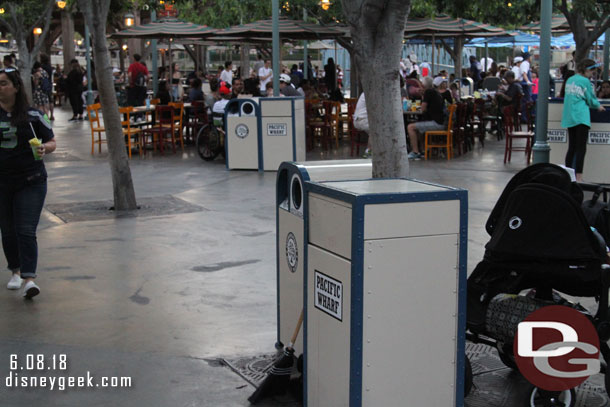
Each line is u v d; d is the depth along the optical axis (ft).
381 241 11.59
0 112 20.25
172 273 23.45
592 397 14.84
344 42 66.90
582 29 50.70
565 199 13.70
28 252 20.79
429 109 49.14
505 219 14.26
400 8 18.03
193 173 44.80
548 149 32.48
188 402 14.53
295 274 15.28
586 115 36.96
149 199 36.14
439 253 12.01
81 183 41.27
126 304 20.47
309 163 15.92
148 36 65.62
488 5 68.59
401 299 11.84
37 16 85.51
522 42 87.71
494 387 15.30
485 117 60.18
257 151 45.44
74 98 83.15
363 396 11.85
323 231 12.39
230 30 61.98
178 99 75.00
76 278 22.91
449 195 11.93
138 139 55.31
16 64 85.46
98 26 31.94
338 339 12.12
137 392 14.96
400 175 18.65
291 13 88.63
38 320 19.16
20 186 20.70
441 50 139.64
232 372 15.96
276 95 50.60
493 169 44.19
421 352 12.12
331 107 56.34
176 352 17.03
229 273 23.44
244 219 31.32
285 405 14.44
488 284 14.99
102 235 28.58
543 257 13.82
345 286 11.80
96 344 17.52
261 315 19.57
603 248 14.11
